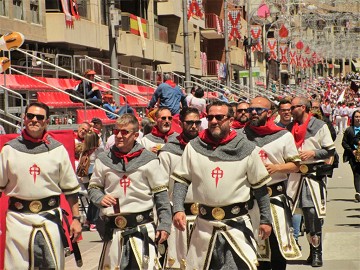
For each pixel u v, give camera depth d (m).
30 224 17.41
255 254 16.70
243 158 16.73
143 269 17.38
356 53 193.50
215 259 16.70
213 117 16.66
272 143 21.50
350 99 151.62
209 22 122.31
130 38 79.19
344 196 45.19
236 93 93.62
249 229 16.83
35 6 59.84
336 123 119.94
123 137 17.69
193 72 108.31
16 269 17.38
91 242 30.64
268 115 21.83
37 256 17.36
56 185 17.69
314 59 195.75
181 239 21.11
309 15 158.38
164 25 103.06
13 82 41.88
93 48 68.50
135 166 17.67
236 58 135.62
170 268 21.23
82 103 44.69
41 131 17.59
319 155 25.42
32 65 51.59
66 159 17.77
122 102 53.97
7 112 37.19
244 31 138.62
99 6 70.81
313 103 36.34
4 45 39.50
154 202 18.14
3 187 17.64
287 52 160.00
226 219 16.77
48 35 61.75
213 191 16.72
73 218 17.95
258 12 107.56
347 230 32.53
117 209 17.64
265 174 16.86
